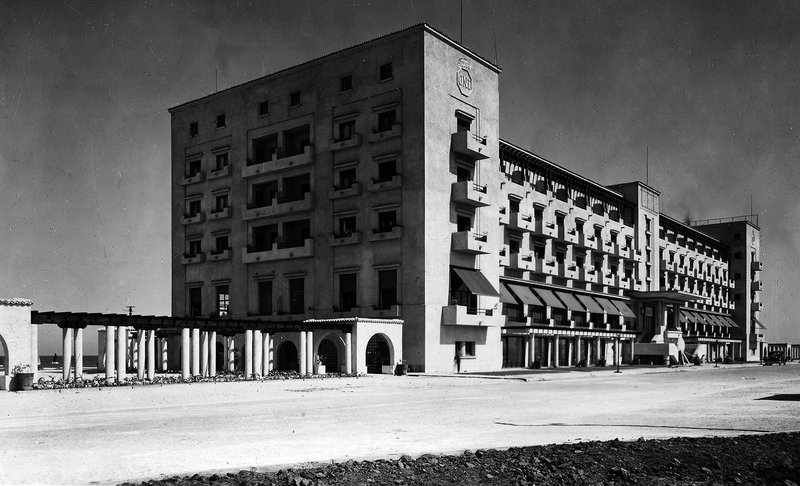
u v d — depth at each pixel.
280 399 23.42
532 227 60.81
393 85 48.66
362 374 41.22
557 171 67.62
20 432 13.91
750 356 117.88
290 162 53.06
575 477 8.96
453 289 49.00
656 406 21.03
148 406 20.41
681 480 8.96
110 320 30.44
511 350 57.94
